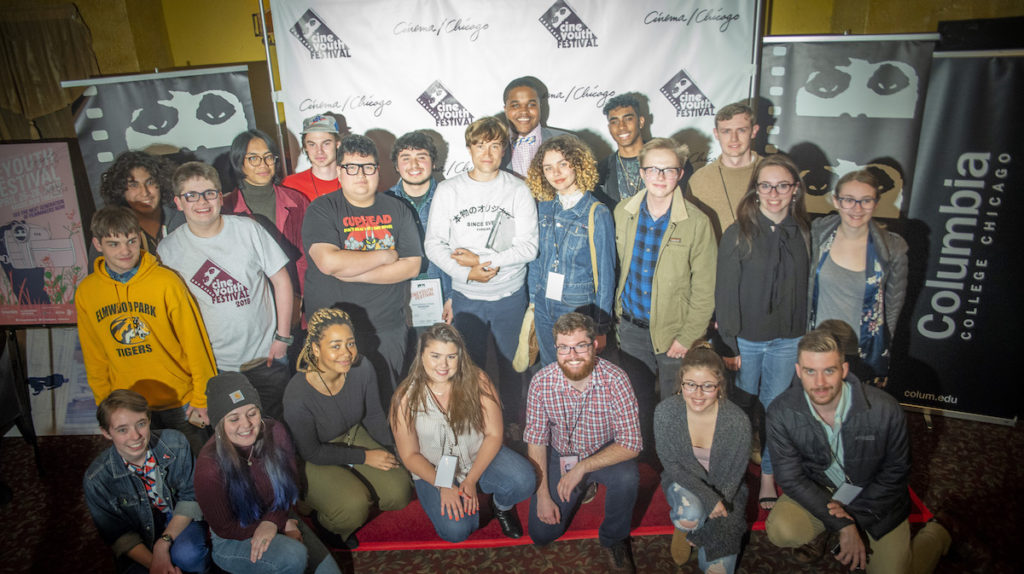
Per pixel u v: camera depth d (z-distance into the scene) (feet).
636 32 10.60
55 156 11.41
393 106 11.05
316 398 9.05
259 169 10.93
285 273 10.85
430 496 8.92
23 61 11.69
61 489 10.89
